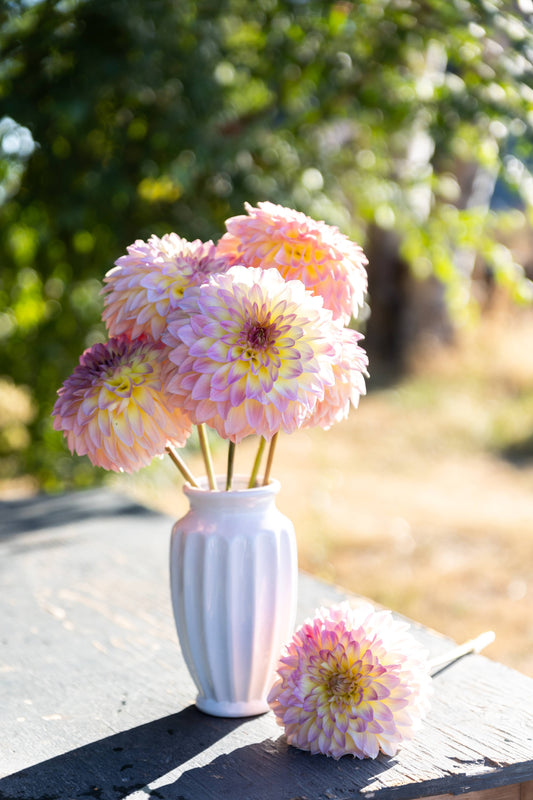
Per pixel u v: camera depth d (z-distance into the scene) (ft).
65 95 8.36
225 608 3.56
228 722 3.70
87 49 8.45
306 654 3.32
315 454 18.42
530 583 11.46
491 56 8.02
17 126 9.02
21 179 9.64
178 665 4.27
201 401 3.05
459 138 9.34
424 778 3.19
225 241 3.74
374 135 9.90
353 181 10.28
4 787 3.23
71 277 10.55
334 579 11.62
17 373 11.09
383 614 3.41
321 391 3.07
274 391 3.00
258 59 9.46
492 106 8.27
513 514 14.57
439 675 4.11
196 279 3.30
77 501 7.30
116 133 9.00
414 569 12.05
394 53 8.93
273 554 3.58
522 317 24.58
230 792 3.15
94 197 9.07
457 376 23.08
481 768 3.26
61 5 8.52
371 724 3.24
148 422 3.27
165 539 6.23
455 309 10.34
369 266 25.14
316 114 9.55
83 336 10.75
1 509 7.13
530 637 9.86
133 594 5.19
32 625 4.76
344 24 8.82
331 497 15.49
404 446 18.93
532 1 7.37
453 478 16.89
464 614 10.52
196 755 3.43
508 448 18.56
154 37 8.36
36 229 9.87
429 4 8.07
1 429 12.45
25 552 6.00
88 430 3.25
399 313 24.88
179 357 3.07
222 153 8.98
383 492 15.94
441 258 10.00
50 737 3.60
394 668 3.26
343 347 3.41
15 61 8.84
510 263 9.68
